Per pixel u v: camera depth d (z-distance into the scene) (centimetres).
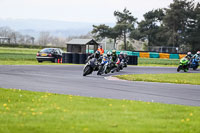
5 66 8469
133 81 5825
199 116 2742
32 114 2642
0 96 3584
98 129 2180
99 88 4588
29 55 16125
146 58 18650
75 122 2373
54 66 9162
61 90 4269
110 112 2775
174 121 2506
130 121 2445
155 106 3159
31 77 5856
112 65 7512
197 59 10025
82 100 3422
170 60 17150
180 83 5816
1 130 2123
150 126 2306
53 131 2116
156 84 5459
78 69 8294
